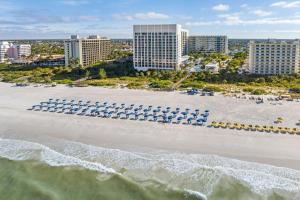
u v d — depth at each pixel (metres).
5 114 92.12
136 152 63.34
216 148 63.84
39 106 101.00
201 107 95.81
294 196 47.50
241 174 53.53
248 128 74.44
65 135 73.56
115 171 56.09
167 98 110.44
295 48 154.38
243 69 178.25
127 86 137.12
